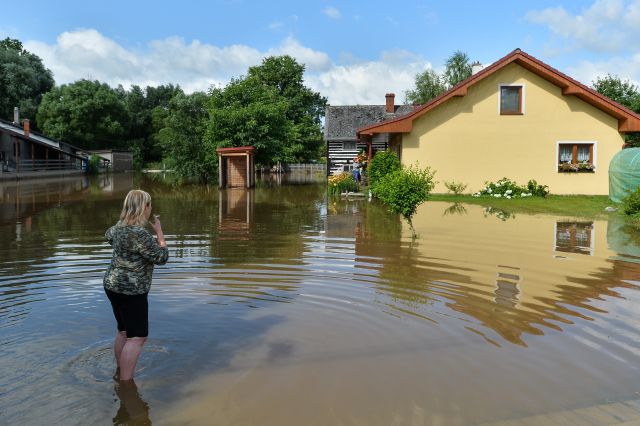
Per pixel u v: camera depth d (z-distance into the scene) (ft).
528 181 78.28
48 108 221.87
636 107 119.14
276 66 189.47
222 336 18.20
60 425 12.51
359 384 14.51
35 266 28.89
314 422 12.57
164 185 115.03
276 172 203.51
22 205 65.51
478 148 78.59
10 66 219.00
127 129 252.42
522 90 77.82
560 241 37.09
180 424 12.56
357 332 18.51
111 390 14.26
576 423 12.42
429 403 13.41
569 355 16.38
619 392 13.92
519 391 14.01
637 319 19.85
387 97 142.31
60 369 15.53
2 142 157.58
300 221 49.34
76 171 180.45
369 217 52.26
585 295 23.18
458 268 28.48
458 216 52.13
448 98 76.54
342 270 28.02
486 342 17.52
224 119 120.67
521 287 24.53
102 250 33.76
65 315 20.39
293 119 188.75
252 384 14.57
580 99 77.97
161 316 20.30
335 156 139.74
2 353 16.65
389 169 74.28
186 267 28.68
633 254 32.32
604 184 78.79
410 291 23.80
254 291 23.79
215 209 61.41
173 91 311.27
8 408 13.25
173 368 15.64
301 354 16.62
